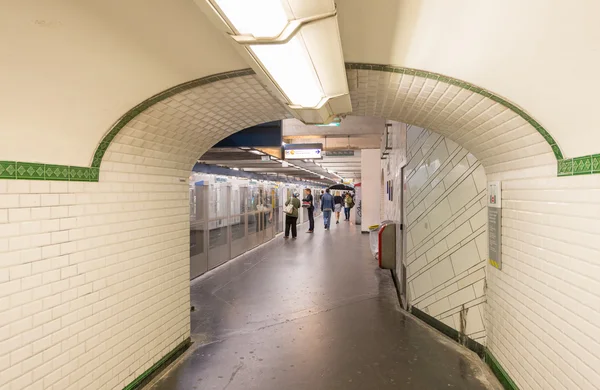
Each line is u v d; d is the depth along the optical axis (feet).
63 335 8.43
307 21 4.94
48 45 6.32
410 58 7.85
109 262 9.97
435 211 15.57
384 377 11.73
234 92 10.07
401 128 21.16
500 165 11.00
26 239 7.59
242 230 35.94
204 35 7.00
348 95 8.84
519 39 6.05
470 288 13.37
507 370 10.78
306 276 25.91
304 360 12.94
